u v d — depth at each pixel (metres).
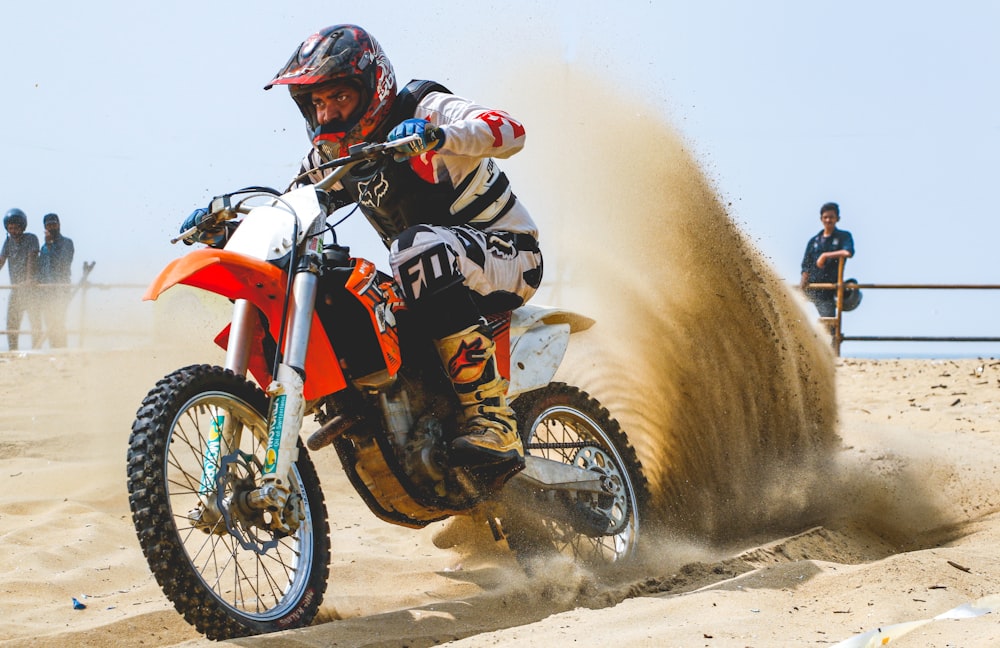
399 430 13.88
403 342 14.07
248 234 13.07
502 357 15.38
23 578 15.85
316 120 14.48
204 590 11.91
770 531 19.78
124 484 22.66
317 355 12.91
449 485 14.24
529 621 13.68
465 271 14.31
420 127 13.24
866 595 12.92
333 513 21.50
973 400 36.09
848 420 30.17
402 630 12.95
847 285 53.12
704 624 11.91
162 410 12.01
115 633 13.20
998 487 21.84
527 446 16.39
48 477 23.16
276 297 12.77
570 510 16.53
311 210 13.03
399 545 19.02
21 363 47.06
